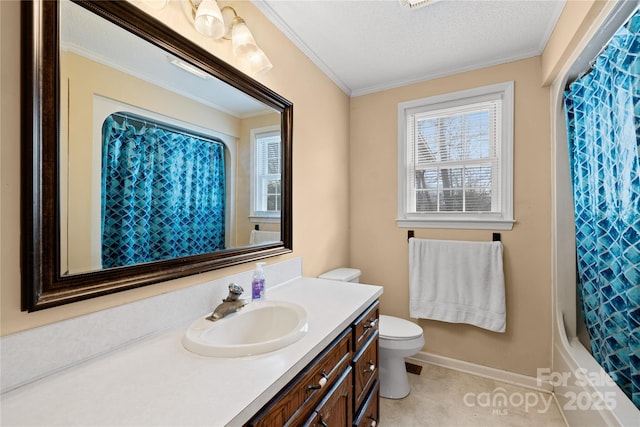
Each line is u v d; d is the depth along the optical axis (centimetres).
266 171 158
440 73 231
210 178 127
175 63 111
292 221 180
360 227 266
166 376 76
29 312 72
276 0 152
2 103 69
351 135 269
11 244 70
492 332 215
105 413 61
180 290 111
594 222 161
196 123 120
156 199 105
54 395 68
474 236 221
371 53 204
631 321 132
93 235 86
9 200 70
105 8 87
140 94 100
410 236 244
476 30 178
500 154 217
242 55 136
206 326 104
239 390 70
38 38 73
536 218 203
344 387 115
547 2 154
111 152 91
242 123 143
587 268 174
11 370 69
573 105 179
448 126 237
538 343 202
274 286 164
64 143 79
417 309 231
